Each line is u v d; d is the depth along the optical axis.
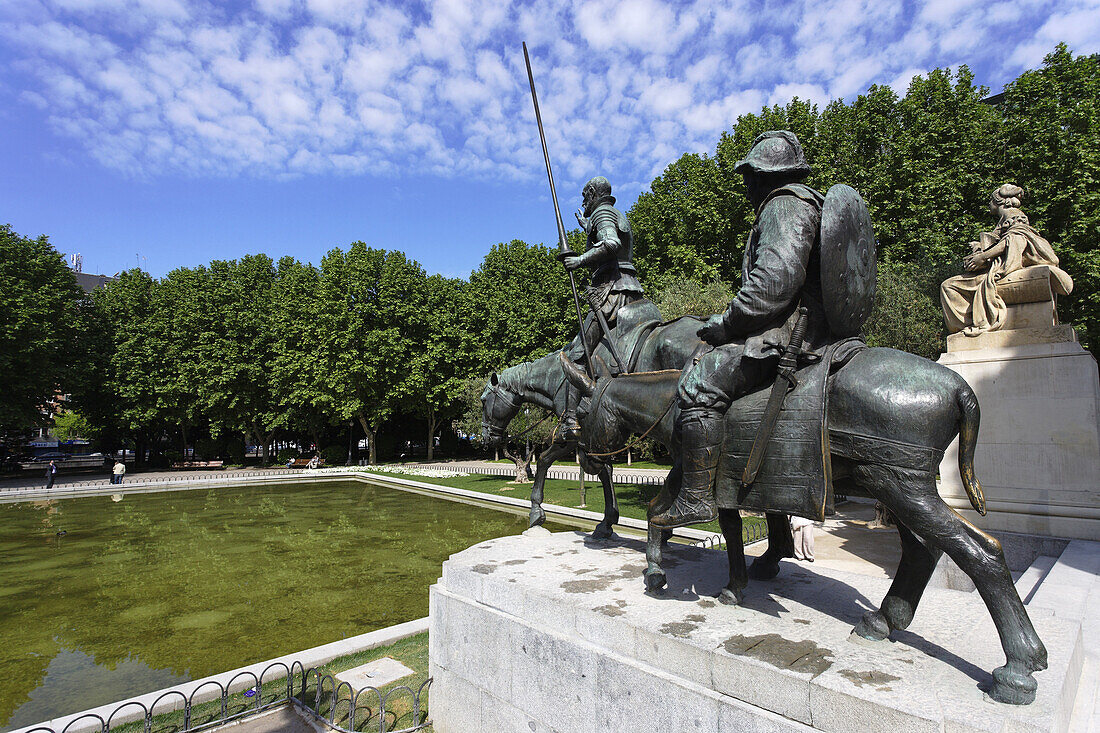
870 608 3.31
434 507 17.69
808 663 2.51
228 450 36.62
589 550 4.82
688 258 19.09
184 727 4.43
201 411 33.31
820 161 17.69
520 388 6.58
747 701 2.51
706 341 3.30
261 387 34.78
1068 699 2.41
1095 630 3.65
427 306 34.69
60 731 4.34
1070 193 14.81
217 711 4.75
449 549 11.62
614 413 4.36
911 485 2.57
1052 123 15.53
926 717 2.03
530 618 3.58
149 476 29.33
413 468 30.67
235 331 34.06
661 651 2.84
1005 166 16.30
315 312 32.84
